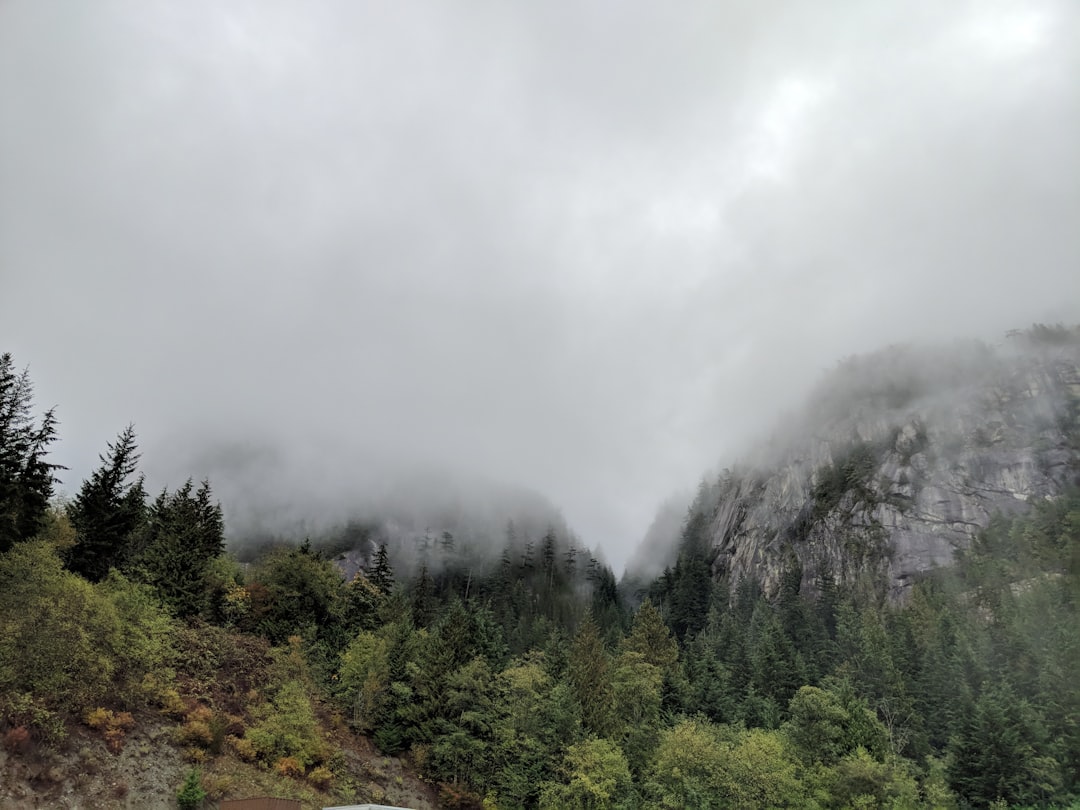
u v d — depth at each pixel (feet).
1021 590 479.41
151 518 323.16
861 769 216.95
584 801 236.02
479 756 255.50
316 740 221.05
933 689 318.86
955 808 231.91
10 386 223.92
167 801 164.66
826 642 406.00
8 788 136.05
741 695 337.11
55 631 168.04
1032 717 262.67
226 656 241.96
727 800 219.61
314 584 317.22
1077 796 237.45
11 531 199.72
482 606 483.92
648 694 296.10
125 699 185.26
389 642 286.46
